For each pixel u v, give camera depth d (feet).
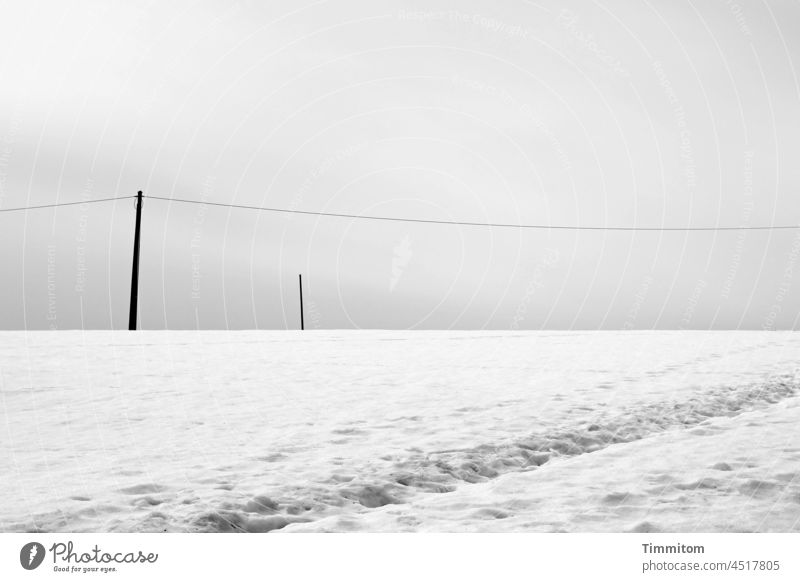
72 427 37.58
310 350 80.02
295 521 23.21
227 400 46.16
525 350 80.18
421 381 55.11
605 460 29.68
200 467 28.99
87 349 74.74
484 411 41.50
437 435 35.09
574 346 85.10
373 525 22.65
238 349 79.56
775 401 45.37
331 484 26.71
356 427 37.45
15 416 40.57
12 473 28.04
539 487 26.22
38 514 22.91
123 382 53.72
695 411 41.06
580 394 47.19
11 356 67.46
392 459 30.35
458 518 23.21
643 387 50.01
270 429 37.04
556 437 34.63
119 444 33.47
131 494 25.11
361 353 77.00
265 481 26.81
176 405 44.24
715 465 28.04
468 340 95.04
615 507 23.76
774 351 76.89
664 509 23.40
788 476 26.48
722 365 63.62
